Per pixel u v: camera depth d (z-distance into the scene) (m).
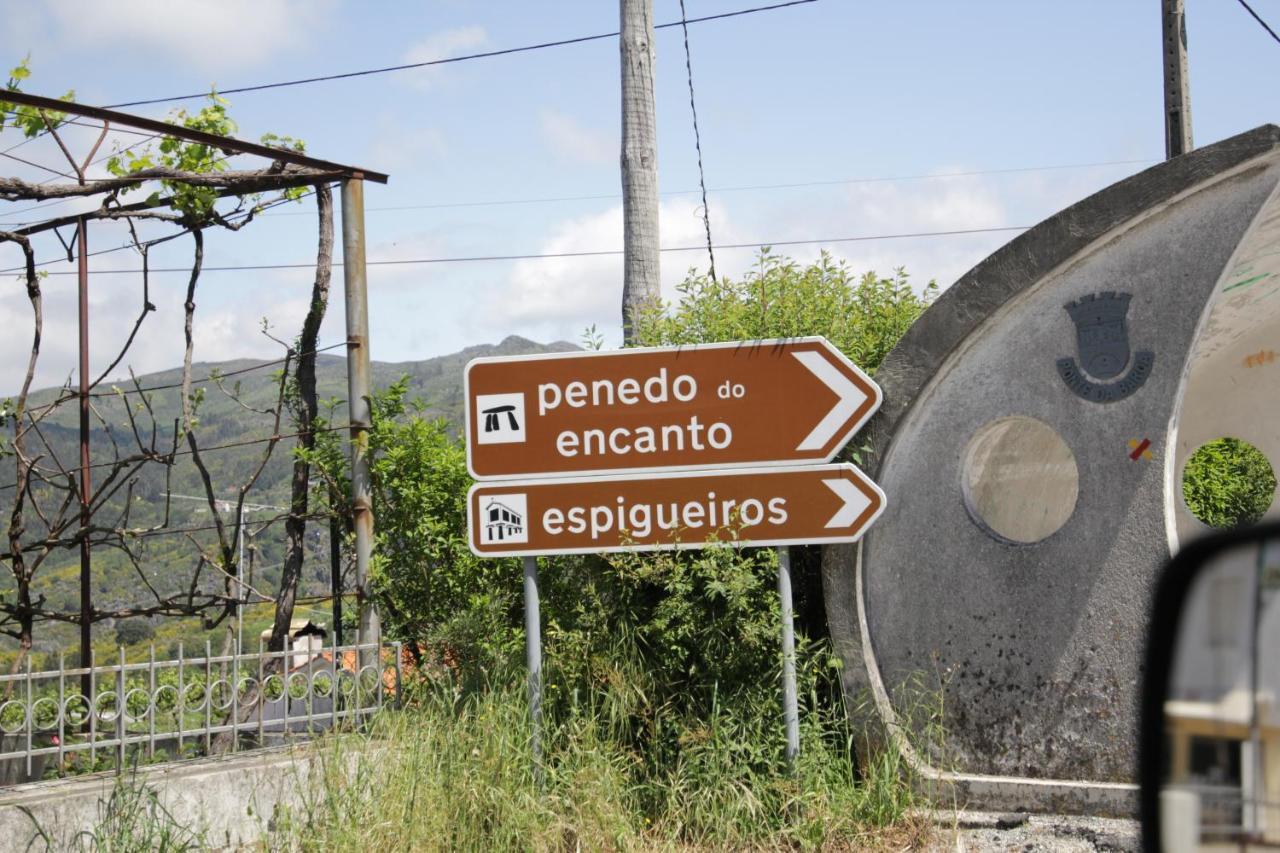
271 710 7.17
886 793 6.03
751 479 6.33
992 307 6.26
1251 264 6.63
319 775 6.21
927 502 6.47
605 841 5.73
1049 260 6.15
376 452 8.24
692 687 6.48
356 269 8.09
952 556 6.42
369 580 7.89
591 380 6.50
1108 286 6.19
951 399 6.44
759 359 6.37
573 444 6.50
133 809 5.66
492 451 6.56
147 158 8.08
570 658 6.64
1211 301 6.04
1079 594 6.21
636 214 9.62
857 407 6.25
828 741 6.49
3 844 5.41
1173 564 3.59
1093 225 6.07
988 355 6.38
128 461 8.02
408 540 8.13
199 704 6.69
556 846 5.75
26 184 7.05
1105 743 6.11
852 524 6.23
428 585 8.12
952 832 5.93
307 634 8.10
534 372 6.54
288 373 8.26
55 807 5.59
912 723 6.40
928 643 6.43
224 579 7.94
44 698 6.12
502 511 6.51
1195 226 6.06
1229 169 5.84
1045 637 6.25
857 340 7.12
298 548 8.04
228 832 5.94
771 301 7.25
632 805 6.14
